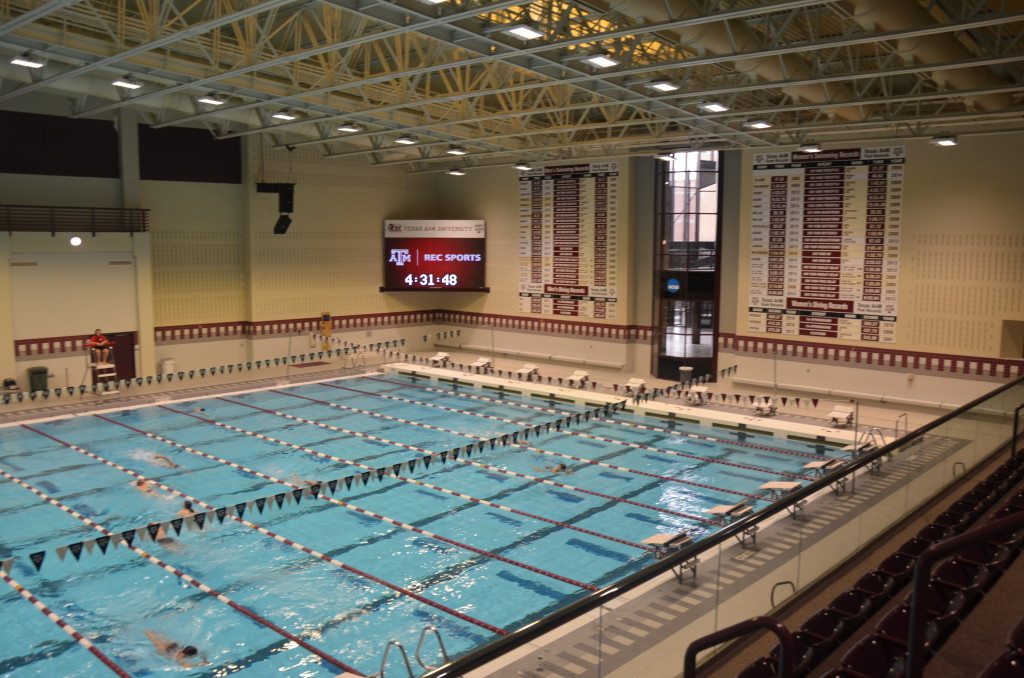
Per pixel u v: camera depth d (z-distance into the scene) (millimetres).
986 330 15102
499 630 7742
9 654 7266
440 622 7902
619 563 9297
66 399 17297
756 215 17891
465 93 12375
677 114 14141
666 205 19703
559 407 17453
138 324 18781
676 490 11875
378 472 10438
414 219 23656
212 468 12703
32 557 7562
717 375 19172
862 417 15648
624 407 16484
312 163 21484
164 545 9688
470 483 12164
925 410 15953
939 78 10961
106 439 14336
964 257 15234
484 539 9992
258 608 8156
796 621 5859
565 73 11594
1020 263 14602
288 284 21297
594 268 20828
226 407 16969
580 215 20953
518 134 16125
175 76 12625
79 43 11094
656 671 5051
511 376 20078
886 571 5914
